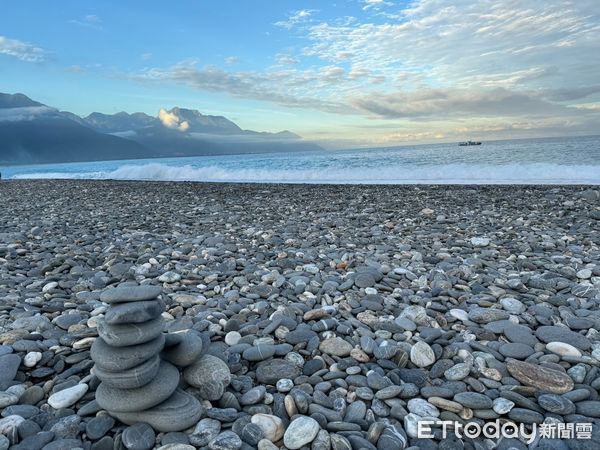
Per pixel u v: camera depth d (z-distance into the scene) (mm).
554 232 6629
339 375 2545
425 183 15609
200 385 2295
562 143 34125
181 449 1911
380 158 28266
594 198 9727
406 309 3377
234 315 3410
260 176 21516
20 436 2021
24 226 8094
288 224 7898
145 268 4816
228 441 1941
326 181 18672
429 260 5059
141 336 2045
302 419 2080
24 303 3719
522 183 14227
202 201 12055
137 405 2012
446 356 2719
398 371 2561
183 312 3576
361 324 3209
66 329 3188
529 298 3713
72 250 5879
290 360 2691
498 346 2832
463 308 3529
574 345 2797
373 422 2154
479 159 22812
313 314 3299
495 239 6242
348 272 4609
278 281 4238
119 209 10703
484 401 2230
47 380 2553
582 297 3768
